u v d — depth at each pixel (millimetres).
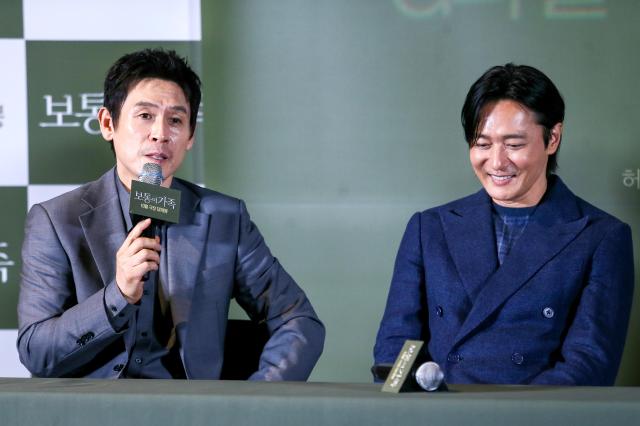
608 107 8055
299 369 5910
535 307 5762
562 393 3754
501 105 5840
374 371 4316
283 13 8109
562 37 8055
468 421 3520
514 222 6102
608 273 5758
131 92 5852
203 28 8086
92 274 5777
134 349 5734
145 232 5375
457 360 5797
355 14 8109
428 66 8109
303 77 8133
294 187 8156
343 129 8148
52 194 8031
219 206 6242
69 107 8008
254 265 6227
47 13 7953
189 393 3662
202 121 8109
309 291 8195
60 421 3645
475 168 6043
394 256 8164
